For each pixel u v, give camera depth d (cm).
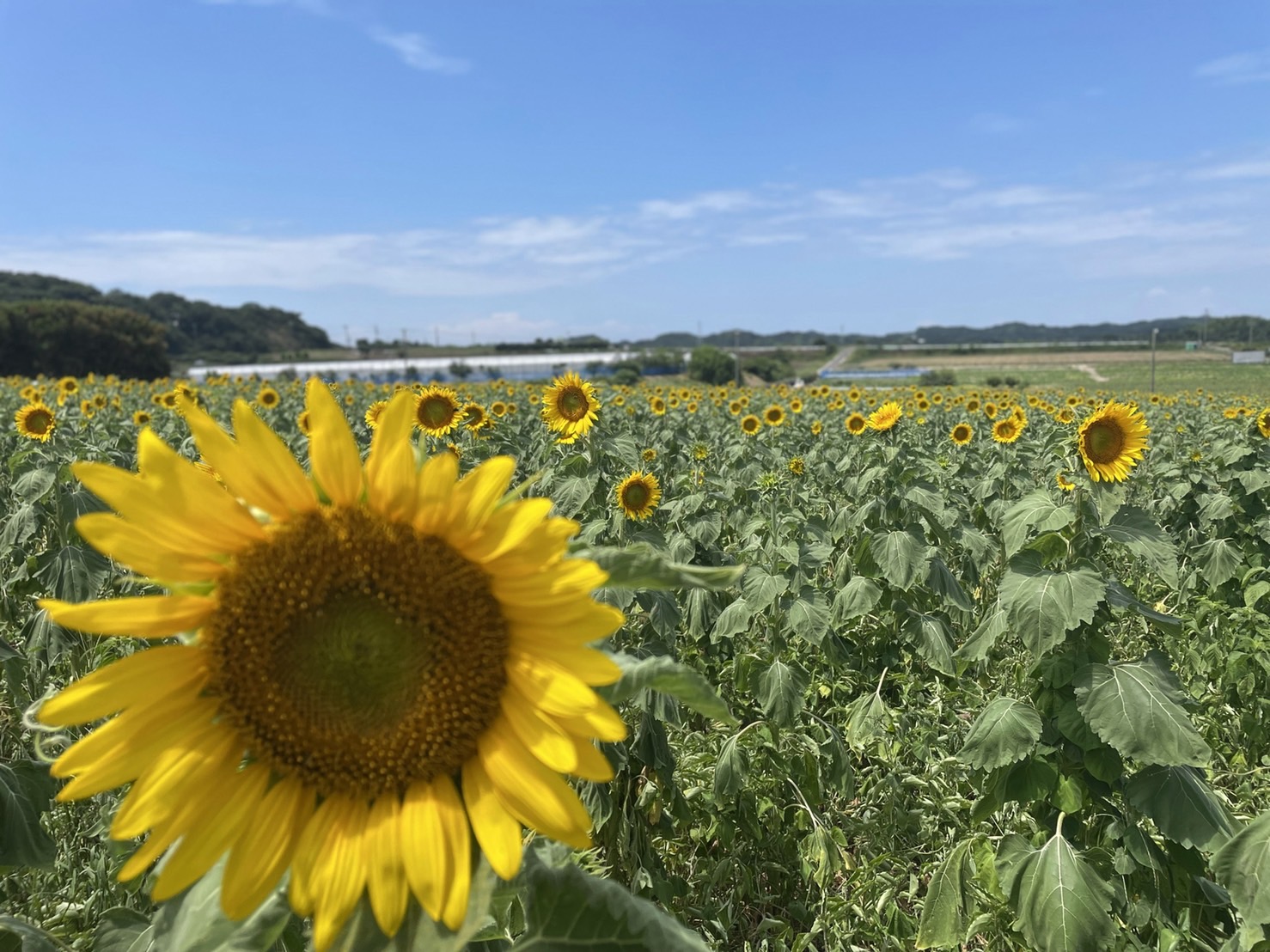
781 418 1748
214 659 154
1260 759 598
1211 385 7319
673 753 546
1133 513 397
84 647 599
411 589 155
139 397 2556
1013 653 740
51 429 1045
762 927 425
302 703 157
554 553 156
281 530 157
